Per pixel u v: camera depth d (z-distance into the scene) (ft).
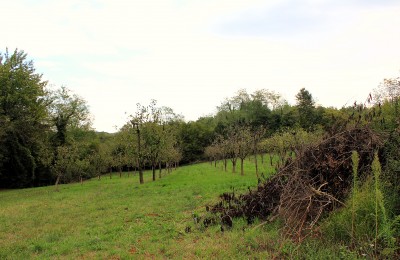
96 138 189.16
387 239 14.83
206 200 38.22
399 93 27.84
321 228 18.19
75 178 139.23
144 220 30.66
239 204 28.22
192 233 23.99
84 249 22.41
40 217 37.81
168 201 40.75
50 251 22.58
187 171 109.29
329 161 20.93
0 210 46.57
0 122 87.45
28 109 99.55
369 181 19.31
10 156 108.78
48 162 88.43
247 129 98.53
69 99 152.97
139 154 77.30
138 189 60.34
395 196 18.07
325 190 20.79
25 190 94.58
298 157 22.99
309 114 154.81
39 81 106.63
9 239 27.76
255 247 18.62
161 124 84.07
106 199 49.90
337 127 23.59
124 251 20.88
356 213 17.51
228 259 17.33
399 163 18.83
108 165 132.26
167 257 19.19
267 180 27.07
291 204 19.74
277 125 185.57
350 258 14.60
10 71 95.66
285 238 18.54
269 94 224.74
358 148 21.18
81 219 34.47
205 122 251.39
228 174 76.84
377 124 24.09
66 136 149.38
